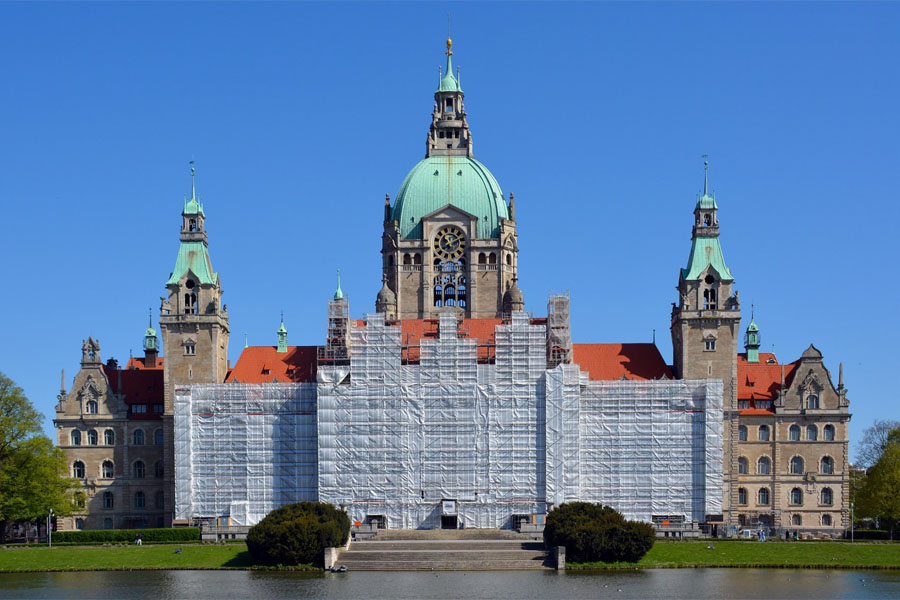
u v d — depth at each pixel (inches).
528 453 7844.5
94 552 6998.0
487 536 7445.9
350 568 6619.1
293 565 6594.5
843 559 6668.3
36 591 5905.5
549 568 6589.6
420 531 7529.5
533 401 7869.1
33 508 7632.9
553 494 7785.4
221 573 6456.7
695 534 7701.8
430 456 7854.3
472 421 7859.3
